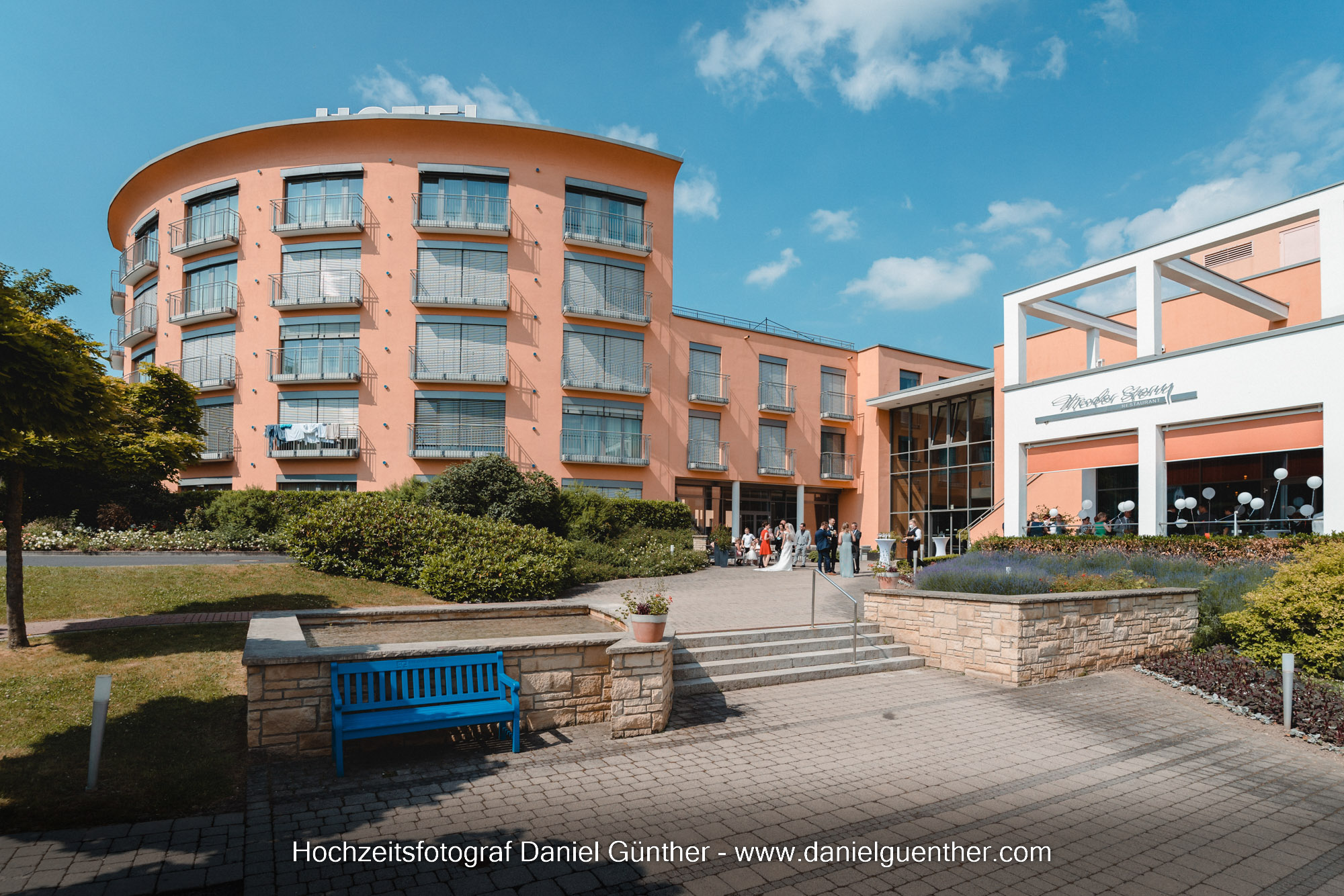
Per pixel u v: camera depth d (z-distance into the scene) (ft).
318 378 80.79
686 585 57.98
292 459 82.23
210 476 84.02
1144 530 57.26
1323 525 47.24
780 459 106.11
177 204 89.61
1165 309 73.15
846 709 27.94
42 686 24.18
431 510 53.01
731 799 18.83
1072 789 20.30
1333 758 23.89
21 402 20.89
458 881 14.16
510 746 22.36
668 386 93.56
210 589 40.42
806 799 18.94
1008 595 33.55
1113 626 35.83
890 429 113.09
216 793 18.10
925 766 21.80
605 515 74.23
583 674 24.66
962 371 120.78
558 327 87.45
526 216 86.99
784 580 62.64
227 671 26.40
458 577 44.57
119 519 60.80
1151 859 16.02
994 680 32.86
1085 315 70.90
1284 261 72.74
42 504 61.21
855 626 35.19
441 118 83.76
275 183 85.30
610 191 90.79
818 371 111.24
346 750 21.33
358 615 29.40
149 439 58.49
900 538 109.40
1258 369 50.70
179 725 21.81
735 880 14.55
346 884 13.93
